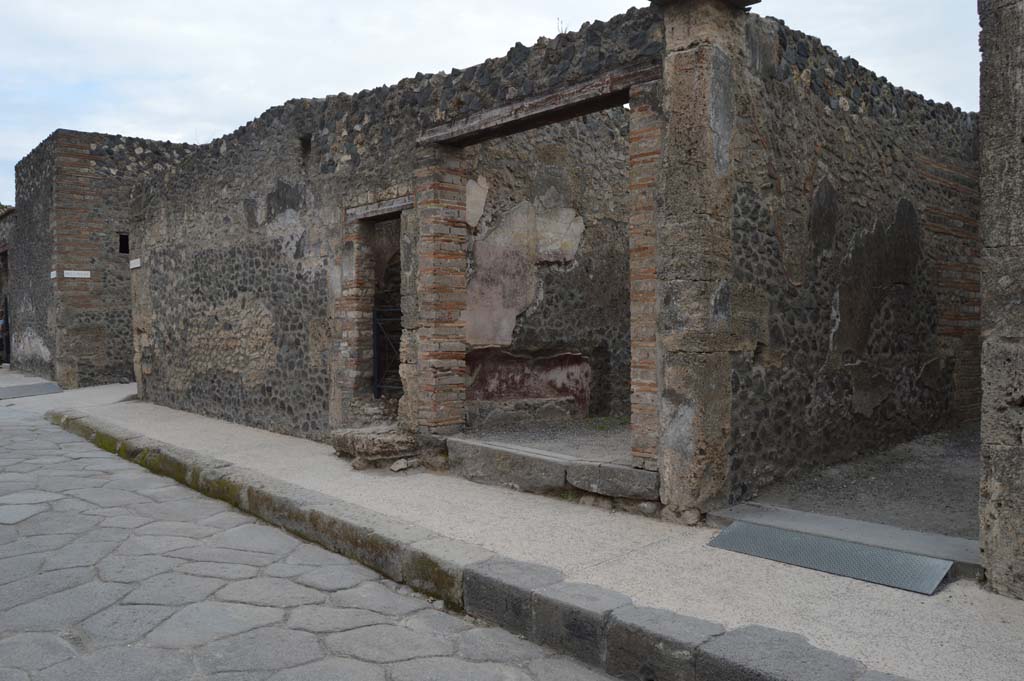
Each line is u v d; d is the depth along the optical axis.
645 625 2.89
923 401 6.44
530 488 5.13
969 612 3.02
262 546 4.52
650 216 4.43
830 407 5.27
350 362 6.98
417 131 6.18
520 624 3.33
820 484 4.88
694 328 4.20
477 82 5.63
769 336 4.68
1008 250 3.10
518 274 6.74
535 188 6.86
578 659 3.10
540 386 6.96
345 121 7.00
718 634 2.81
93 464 6.86
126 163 14.16
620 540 4.03
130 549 4.39
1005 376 3.13
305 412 7.62
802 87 4.99
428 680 2.88
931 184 6.54
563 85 5.02
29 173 15.16
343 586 3.88
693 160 4.20
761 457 4.64
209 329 9.23
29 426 9.10
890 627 2.90
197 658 3.02
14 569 4.02
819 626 2.92
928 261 6.48
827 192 5.21
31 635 3.22
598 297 7.39
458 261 6.18
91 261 13.82
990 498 3.20
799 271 4.94
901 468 5.40
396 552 3.97
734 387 4.41
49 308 14.48
